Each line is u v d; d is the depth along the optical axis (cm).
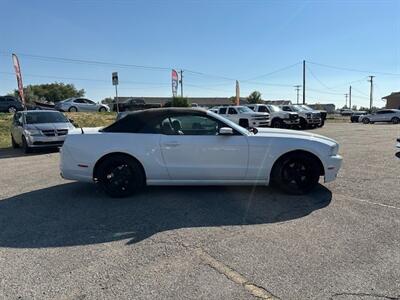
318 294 284
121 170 571
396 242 380
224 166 563
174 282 305
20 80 1936
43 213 501
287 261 341
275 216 472
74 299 282
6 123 2022
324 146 570
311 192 586
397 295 281
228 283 302
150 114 582
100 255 362
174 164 564
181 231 424
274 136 570
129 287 299
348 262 337
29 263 345
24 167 912
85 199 570
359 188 609
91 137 571
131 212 499
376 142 1384
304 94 5231
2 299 283
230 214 483
